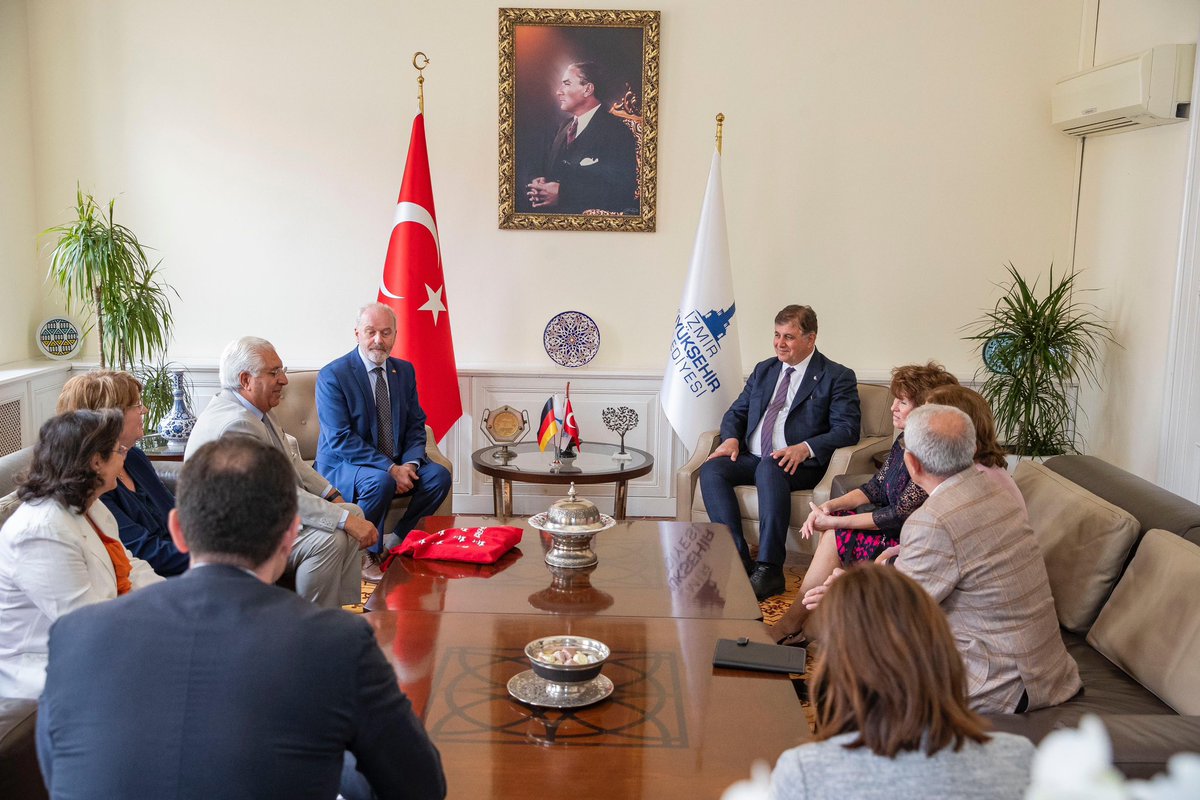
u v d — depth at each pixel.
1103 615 2.74
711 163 5.16
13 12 4.90
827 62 5.11
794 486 4.33
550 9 5.04
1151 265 4.54
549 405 4.45
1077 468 3.34
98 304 4.61
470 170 5.18
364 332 4.18
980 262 5.24
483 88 5.12
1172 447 4.32
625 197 5.19
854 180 5.18
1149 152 4.55
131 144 5.12
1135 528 2.79
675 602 2.73
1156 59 4.22
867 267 5.25
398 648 2.36
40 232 5.15
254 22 5.05
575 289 5.28
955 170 5.18
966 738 1.25
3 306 4.91
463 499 5.29
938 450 2.44
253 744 1.29
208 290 5.23
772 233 5.22
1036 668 2.38
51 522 2.30
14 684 2.29
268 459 1.45
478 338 5.31
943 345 5.30
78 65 5.05
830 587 1.34
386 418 4.24
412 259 4.82
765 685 2.20
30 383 4.79
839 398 4.45
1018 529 2.44
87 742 1.30
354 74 5.10
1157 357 4.48
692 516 4.48
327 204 5.19
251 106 5.11
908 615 1.26
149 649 1.33
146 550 2.97
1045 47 5.09
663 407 5.03
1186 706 2.29
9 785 1.97
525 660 2.31
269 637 1.34
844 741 1.27
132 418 2.92
